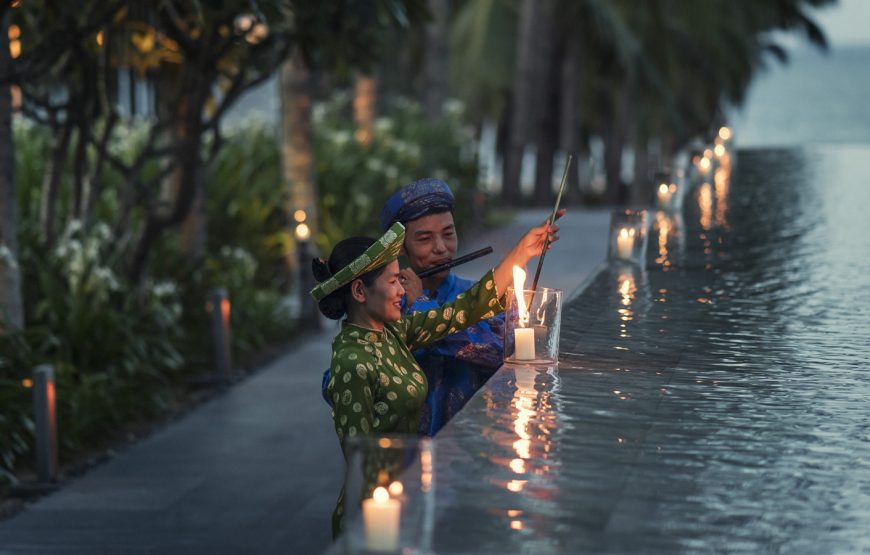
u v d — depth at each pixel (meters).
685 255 7.86
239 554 7.42
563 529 2.69
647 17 42.69
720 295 6.25
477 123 48.47
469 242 25.88
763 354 4.73
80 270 11.69
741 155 19.95
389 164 23.94
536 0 40.62
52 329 11.39
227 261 16.36
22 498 8.91
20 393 9.83
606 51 42.25
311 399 12.23
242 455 10.04
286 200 18.31
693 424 3.61
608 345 4.89
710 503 2.88
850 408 3.84
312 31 11.84
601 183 63.69
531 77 40.94
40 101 12.22
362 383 4.15
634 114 43.94
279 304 16.59
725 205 11.23
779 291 6.39
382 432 4.21
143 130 17.81
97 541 7.70
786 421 3.68
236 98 12.48
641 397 3.97
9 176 9.99
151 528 8.00
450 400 4.79
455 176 27.41
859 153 20.28
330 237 19.36
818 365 4.54
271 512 8.36
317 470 9.52
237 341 14.14
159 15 11.64
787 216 10.21
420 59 41.16
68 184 15.27
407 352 4.44
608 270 7.20
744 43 48.62
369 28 12.30
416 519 2.56
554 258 22.44
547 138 44.47
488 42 46.66
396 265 4.25
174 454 10.09
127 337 11.83
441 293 4.95
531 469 3.12
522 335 4.44
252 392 12.62
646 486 3.01
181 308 13.55
